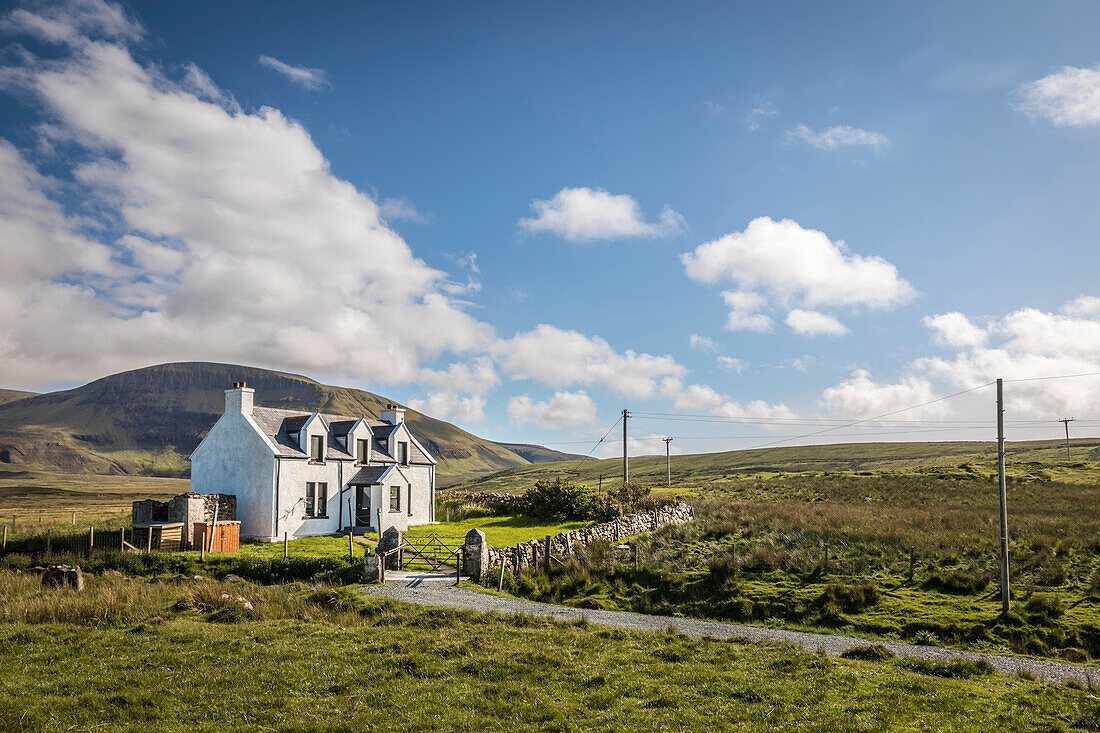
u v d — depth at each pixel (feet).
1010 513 155.84
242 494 142.72
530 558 108.17
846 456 540.11
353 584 90.43
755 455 613.11
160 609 68.49
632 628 67.67
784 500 197.06
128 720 37.70
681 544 123.03
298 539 136.56
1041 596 82.89
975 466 280.10
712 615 86.74
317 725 37.17
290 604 71.51
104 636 55.88
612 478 474.08
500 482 560.20
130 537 119.65
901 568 102.17
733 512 157.48
